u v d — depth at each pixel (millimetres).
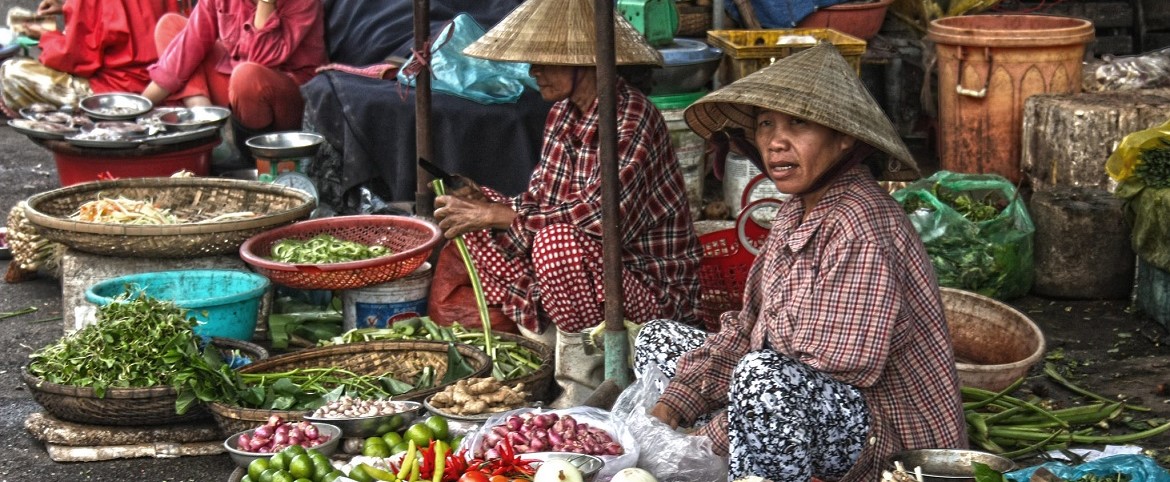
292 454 3150
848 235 2770
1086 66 6418
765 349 2932
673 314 4156
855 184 2840
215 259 4750
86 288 4660
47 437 3783
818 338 2773
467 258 4203
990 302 4336
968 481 2701
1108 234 5180
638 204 4051
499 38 4000
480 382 3701
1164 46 7141
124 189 5199
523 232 4098
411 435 3311
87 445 3762
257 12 6348
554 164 4152
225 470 3701
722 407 3299
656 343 3445
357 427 3479
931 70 6801
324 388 3898
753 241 4559
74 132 6074
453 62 5480
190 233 4543
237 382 3781
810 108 2746
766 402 2756
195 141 6047
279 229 4770
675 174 4207
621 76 4238
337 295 4980
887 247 2777
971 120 6012
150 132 6023
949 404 2893
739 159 5793
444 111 5430
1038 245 5301
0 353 4734
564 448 3092
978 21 6312
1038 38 5809
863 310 2746
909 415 2896
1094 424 3852
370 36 6480
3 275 5785
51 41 7250
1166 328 4820
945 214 5168
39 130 5992
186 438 3789
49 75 7262
